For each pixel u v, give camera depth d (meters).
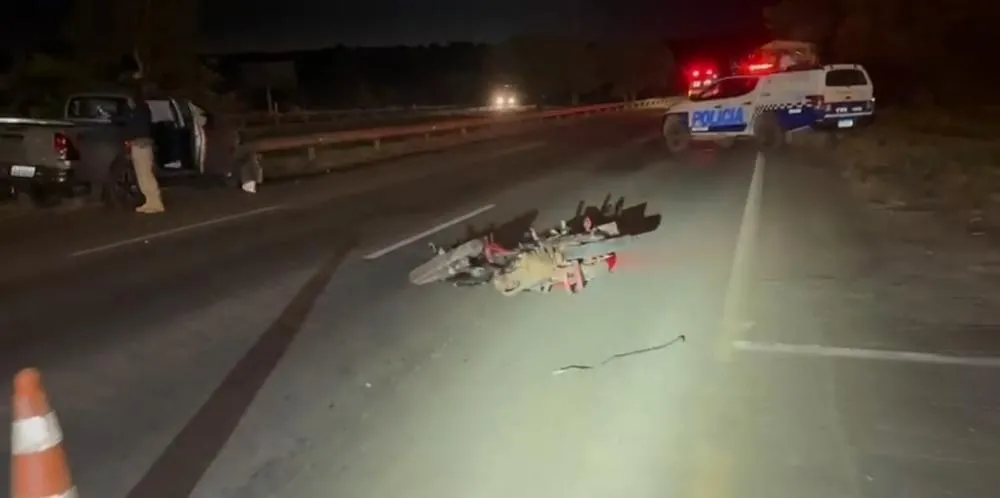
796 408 5.59
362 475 4.78
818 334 7.08
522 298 8.34
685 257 9.98
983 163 19.31
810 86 23.66
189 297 8.61
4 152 14.72
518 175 19.41
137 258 10.57
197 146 16.70
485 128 39.56
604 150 26.28
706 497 4.48
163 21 33.41
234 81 50.97
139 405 5.83
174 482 4.75
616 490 4.57
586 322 7.52
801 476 4.69
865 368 6.30
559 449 5.05
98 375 6.41
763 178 17.48
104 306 8.30
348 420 5.52
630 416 5.49
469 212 13.74
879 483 4.60
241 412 5.68
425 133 33.31
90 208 15.23
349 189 17.81
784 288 8.53
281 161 25.94
